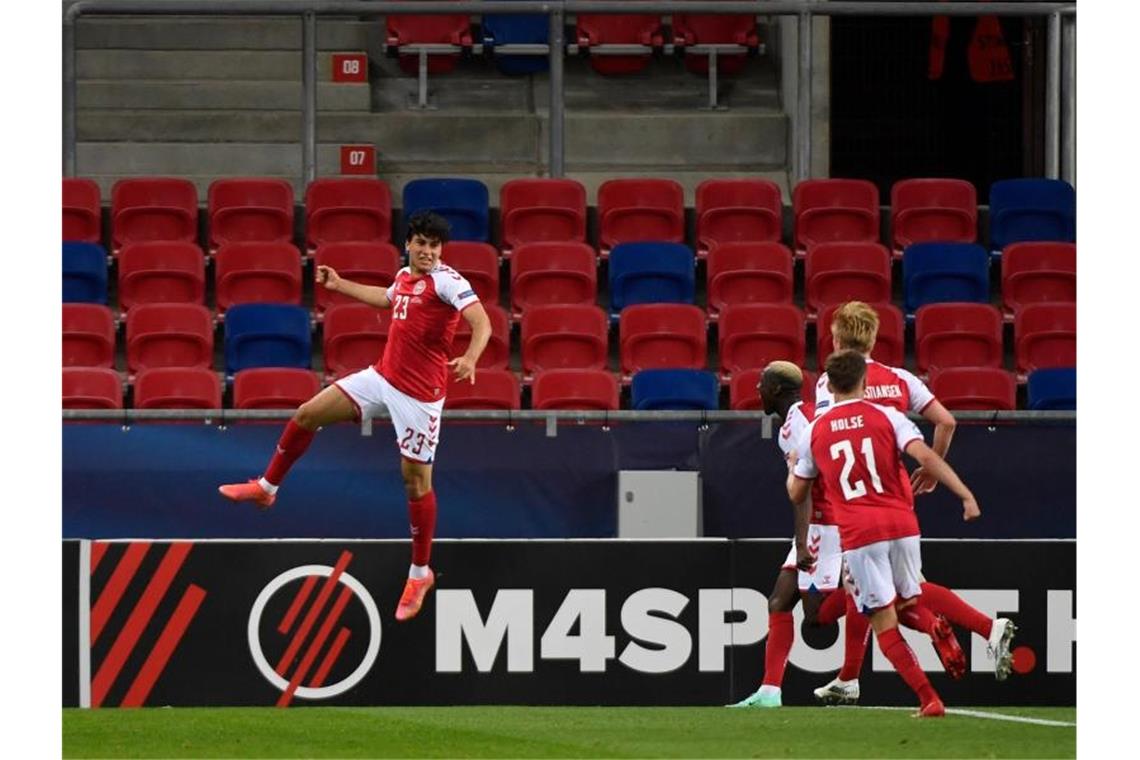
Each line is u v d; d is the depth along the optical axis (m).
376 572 31.72
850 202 53.47
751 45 63.97
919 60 65.38
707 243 52.88
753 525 38.28
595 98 63.72
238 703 31.33
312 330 49.50
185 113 60.94
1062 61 54.84
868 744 25.02
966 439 38.53
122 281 49.81
